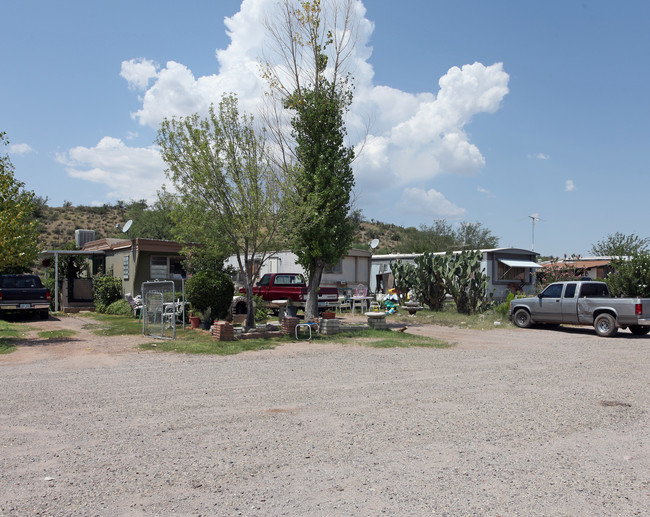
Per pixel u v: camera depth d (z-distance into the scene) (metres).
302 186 15.48
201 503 3.75
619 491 4.04
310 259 16.30
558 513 3.64
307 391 7.43
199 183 13.72
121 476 4.23
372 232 72.00
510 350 12.12
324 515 3.57
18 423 5.70
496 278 25.34
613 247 31.53
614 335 15.30
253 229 14.01
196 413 6.18
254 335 13.34
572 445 5.13
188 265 17.73
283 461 4.61
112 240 22.28
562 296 16.50
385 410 6.39
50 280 23.02
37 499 3.79
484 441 5.22
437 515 3.59
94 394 7.14
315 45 16.52
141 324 16.23
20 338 13.14
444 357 10.87
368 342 12.95
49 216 51.78
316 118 16.19
